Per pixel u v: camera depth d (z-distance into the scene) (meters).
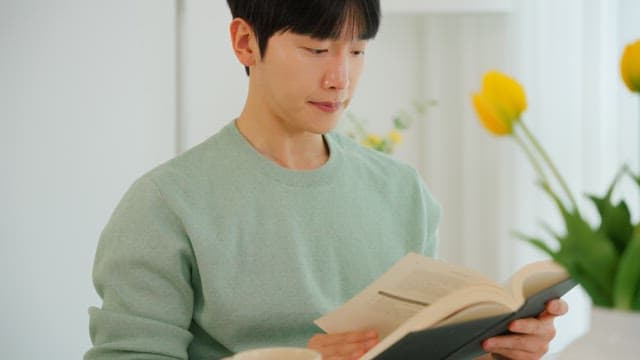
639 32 2.69
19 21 2.34
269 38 1.23
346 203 1.40
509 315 1.03
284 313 1.29
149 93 2.44
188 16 2.49
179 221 1.27
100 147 2.40
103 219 2.41
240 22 1.27
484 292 0.99
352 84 1.27
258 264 1.29
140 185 1.30
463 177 2.90
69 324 2.39
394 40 2.96
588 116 2.75
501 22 2.80
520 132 2.79
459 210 2.94
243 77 2.54
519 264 2.85
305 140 1.39
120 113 2.42
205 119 2.52
